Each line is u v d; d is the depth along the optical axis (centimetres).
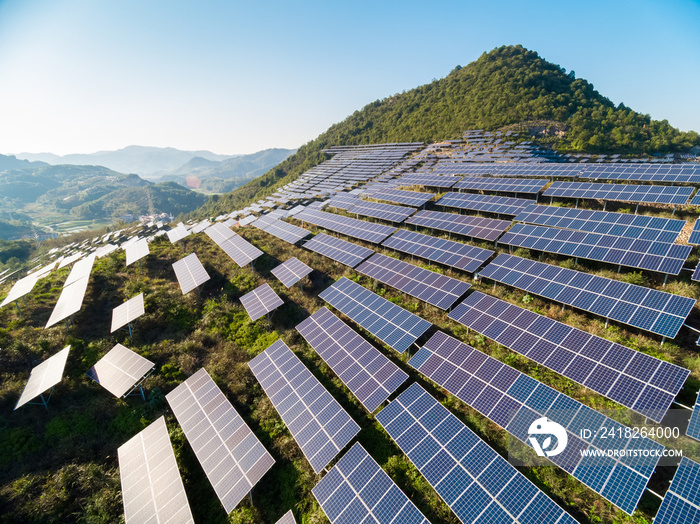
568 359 1767
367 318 2581
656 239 2348
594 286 2153
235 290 3556
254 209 7300
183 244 4950
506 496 1301
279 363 2395
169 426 2142
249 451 1811
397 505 1399
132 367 2430
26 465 1909
